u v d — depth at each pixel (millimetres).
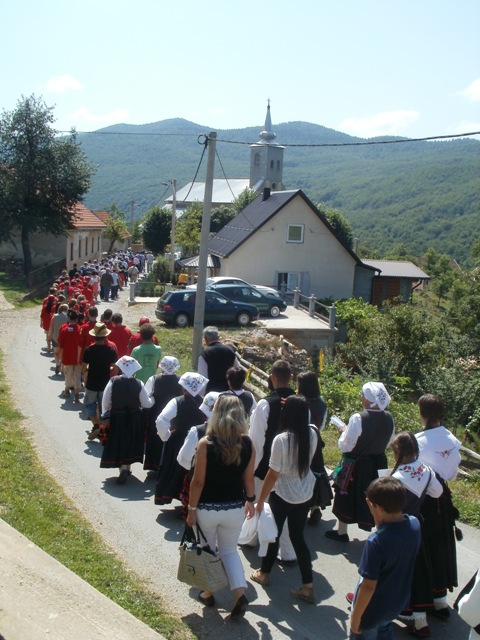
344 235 68250
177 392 7895
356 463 6258
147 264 51625
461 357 23391
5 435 9539
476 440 16062
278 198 39031
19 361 15516
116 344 11406
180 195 123375
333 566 6168
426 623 5145
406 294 42656
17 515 6605
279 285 37719
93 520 6914
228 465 5008
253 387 13594
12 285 32312
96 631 4539
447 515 5387
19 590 4914
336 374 17578
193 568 4977
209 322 24891
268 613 5293
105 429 7934
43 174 35094
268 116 108375
